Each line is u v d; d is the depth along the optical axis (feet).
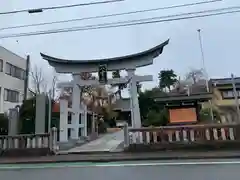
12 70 99.45
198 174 24.02
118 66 56.65
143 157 36.04
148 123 60.95
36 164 35.63
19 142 45.65
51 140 45.24
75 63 58.08
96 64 57.52
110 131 103.76
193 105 52.26
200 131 42.45
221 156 34.09
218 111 77.82
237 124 41.68
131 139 44.27
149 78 55.11
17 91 101.50
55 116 61.41
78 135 58.65
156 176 23.90
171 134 43.19
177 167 27.99
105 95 118.11
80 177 25.14
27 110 56.44
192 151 40.32
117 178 23.90
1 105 90.22
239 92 100.32
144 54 55.52
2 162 37.93
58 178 25.14
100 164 33.01
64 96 107.86
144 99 99.60
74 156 40.86
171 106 52.95
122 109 129.49
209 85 110.93
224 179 21.88
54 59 59.00
